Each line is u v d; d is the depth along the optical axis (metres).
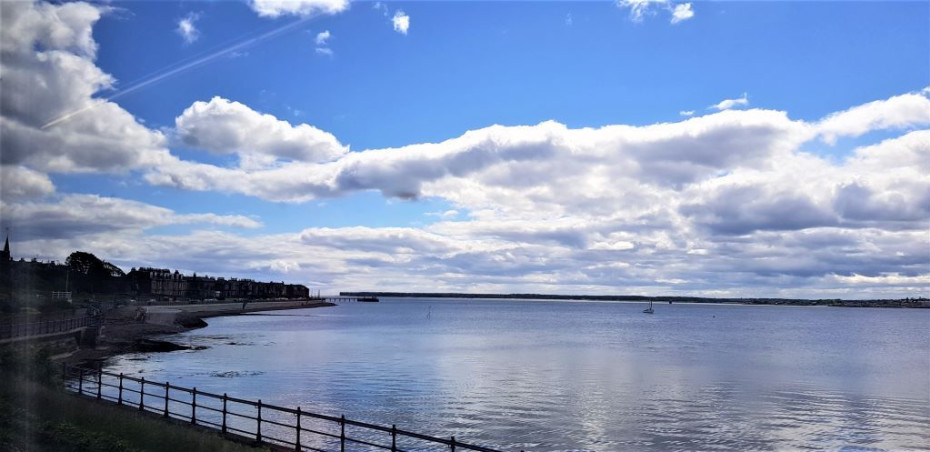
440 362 67.12
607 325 184.00
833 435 33.16
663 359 75.25
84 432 15.92
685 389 49.41
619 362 70.56
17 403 18.02
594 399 43.47
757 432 33.53
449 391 45.69
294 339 98.75
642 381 53.91
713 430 33.81
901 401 44.78
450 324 172.88
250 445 19.45
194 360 63.38
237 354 71.25
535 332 136.25
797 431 33.97
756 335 139.38
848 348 100.38
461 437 31.03
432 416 36.03
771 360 76.38
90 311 82.62
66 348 55.50
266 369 56.97
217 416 33.59
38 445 14.80
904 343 115.31
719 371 62.97
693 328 173.88
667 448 29.78
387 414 36.44
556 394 45.50
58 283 92.06
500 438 31.05
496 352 81.44
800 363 73.06
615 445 30.16
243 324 147.25
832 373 62.94
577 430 33.16
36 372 22.33
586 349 89.38
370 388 46.38
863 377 59.47
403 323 172.88
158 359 63.34
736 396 46.16
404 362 66.06
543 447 29.45
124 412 20.95
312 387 46.28
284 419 33.97
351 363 64.00
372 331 127.88
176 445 17.05
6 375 20.78
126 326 100.31
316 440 29.12
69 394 22.70
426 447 28.67
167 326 111.00
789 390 49.88
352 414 36.22
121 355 66.00
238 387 45.47
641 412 38.66
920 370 66.31
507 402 41.34
